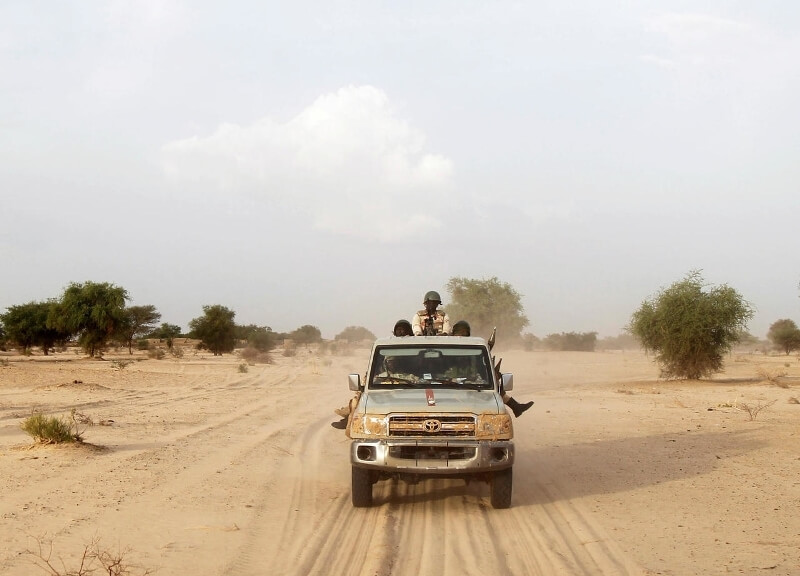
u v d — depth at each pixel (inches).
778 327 4394.7
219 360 2434.8
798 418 778.2
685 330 1392.7
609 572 262.4
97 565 261.7
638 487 420.2
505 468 351.3
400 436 346.0
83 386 1087.6
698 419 774.5
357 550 293.3
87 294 2368.4
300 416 794.8
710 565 269.9
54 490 385.1
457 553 288.7
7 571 253.3
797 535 312.5
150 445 554.3
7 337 2610.7
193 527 319.9
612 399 1030.4
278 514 350.3
